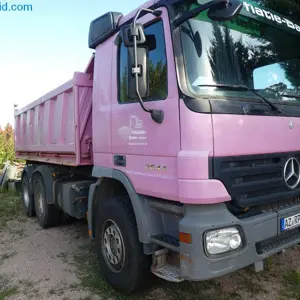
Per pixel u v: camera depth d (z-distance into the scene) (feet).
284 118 10.32
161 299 11.44
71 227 20.75
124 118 11.28
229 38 10.19
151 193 10.03
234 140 9.07
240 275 12.87
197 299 11.28
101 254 12.71
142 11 9.82
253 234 9.20
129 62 9.59
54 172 19.11
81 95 15.11
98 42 13.04
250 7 10.96
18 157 27.61
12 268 14.67
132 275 11.07
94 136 13.28
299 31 12.42
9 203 28.30
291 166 10.48
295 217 10.41
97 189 13.23
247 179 9.39
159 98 9.78
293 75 11.89
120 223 11.43
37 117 21.68
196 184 8.58
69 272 14.05
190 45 9.41
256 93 10.20
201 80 9.34
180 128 8.99
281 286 12.03
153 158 10.00
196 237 8.56
